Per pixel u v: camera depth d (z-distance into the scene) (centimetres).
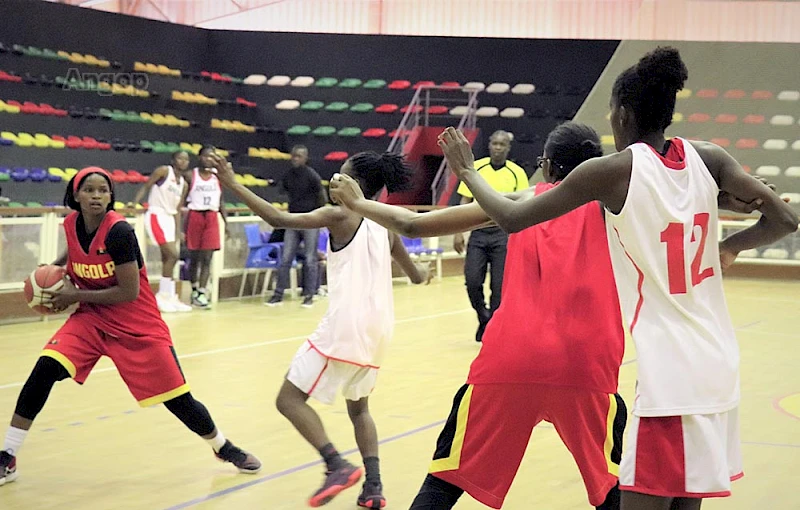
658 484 236
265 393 650
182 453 495
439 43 1989
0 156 1634
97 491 426
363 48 2020
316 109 2030
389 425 562
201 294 1115
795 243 1570
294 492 427
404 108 1994
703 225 240
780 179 1888
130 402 617
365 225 404
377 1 2002
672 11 1916
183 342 867
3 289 955
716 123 1945
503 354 283
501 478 288
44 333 909
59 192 1673
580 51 1934
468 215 276
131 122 1830
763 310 1174
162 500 413
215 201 1100
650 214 234
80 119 1755
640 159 235
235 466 460
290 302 1187
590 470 287
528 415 284
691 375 235
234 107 2023
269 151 1991
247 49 2055
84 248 420
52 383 430
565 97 1947
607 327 281
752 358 830
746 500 426
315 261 1145
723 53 1930
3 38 1673
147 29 1900
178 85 1930
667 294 238
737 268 1606
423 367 764
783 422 586
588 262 282
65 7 1755
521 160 1969
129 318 425
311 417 394
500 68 1977
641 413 236
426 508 291
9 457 436
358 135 2014
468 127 1959
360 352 397
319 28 2020
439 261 1522
